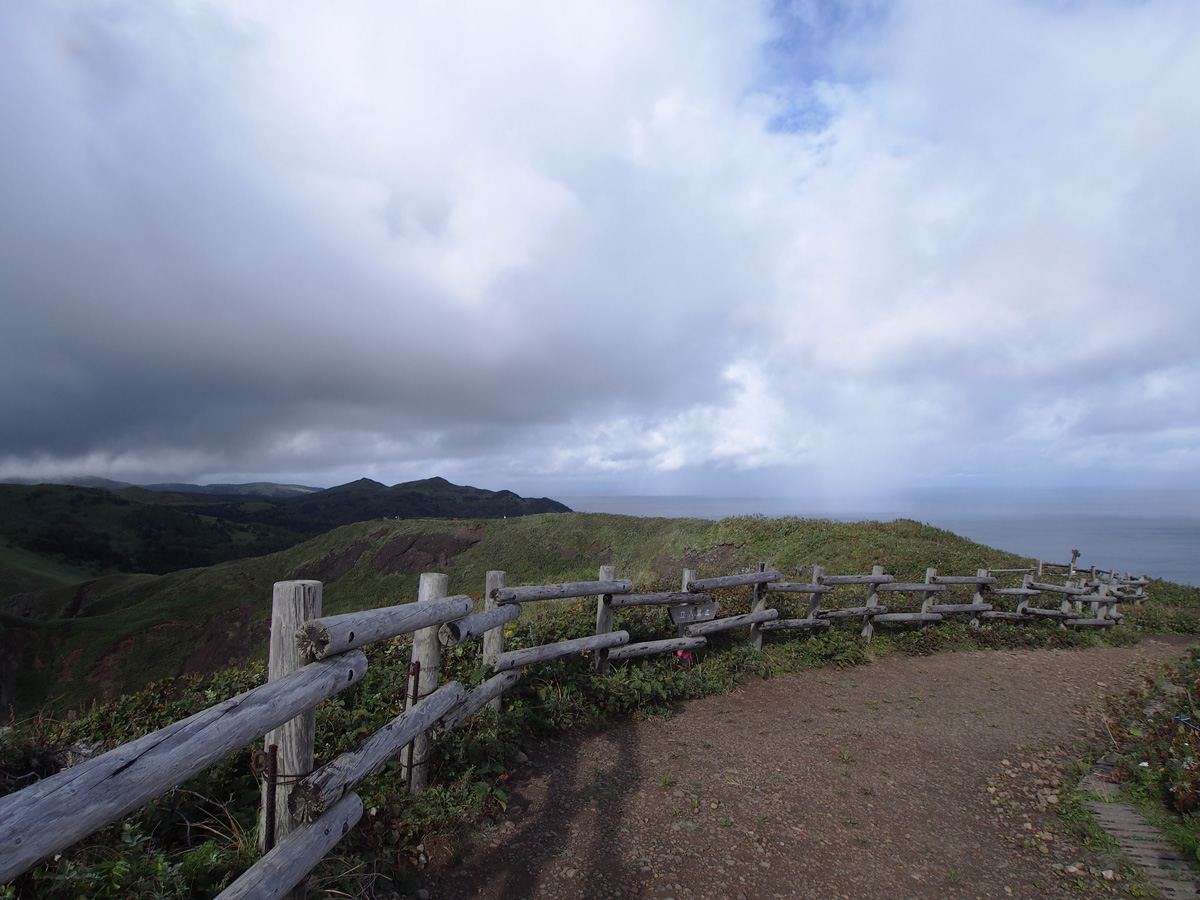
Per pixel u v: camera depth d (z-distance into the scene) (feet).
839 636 28.89
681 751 17.04
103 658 110.32
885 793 15.31
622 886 10.83
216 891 8.31
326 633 7.86
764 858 12.10
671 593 22.80
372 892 9.62
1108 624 40.16
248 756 11.58
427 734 12.44
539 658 17.66
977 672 27.61
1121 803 14.85
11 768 10.84
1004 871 12.22
